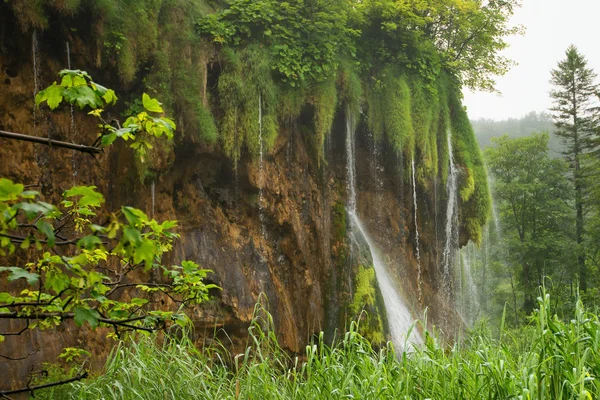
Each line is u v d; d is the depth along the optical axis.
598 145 35.84
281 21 15.04
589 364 5.12
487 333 6.99
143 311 5.43
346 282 15.53
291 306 14.52
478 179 20.73
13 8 10.72
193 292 4.62
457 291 21.00
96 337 11.20
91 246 2.67
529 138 37.53
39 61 11.56
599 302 19.86
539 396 4.87
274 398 6.02
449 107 20.27
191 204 13.51
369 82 17.28
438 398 5.45
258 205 14.34
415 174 18.14
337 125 16.62
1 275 10.02
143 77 12.74
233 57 13.87
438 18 20.44
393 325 16.52
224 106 13.74
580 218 34.88
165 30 13.12
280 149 14.73
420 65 18.25
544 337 5.21
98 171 12.13
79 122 12.06
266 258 14.35
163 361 6.62
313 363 6.38
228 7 14.95
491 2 21.89
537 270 34.81
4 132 2.72
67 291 3.29
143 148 3.40
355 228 16.50
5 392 3.73
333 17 15.43
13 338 9.91
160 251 4.46
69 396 6.41
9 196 2.41
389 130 17.33
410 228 18.47
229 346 13.11
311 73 14.91
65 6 11.31
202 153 13.36
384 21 17.41
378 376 5.68
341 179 16.66
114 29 12.03
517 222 36.03
